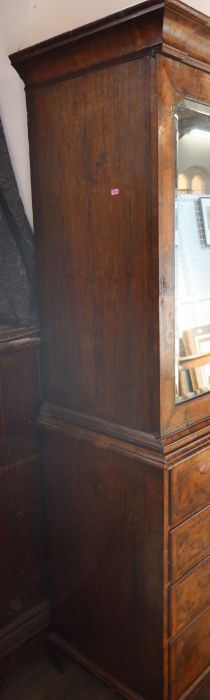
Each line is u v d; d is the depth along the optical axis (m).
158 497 1.26
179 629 1.40
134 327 1.23
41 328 1.51
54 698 1.56
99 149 1.20
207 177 1.26
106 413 1.37
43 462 1.62
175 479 1.25
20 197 1.53
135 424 1.29
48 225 1.40
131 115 1.11
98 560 1.50
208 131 1.23
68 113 1.25
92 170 1.23
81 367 1.41
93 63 1.15
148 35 1.03
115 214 1.20
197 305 1.30
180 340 1.26
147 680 1.45
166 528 1.28
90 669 1.62
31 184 1.42
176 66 1.08
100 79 1.15
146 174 1.11
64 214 1.33
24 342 1.46
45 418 1.53
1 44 1.44
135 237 1.17
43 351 1.53
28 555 1.67
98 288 1.30
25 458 1.58
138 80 1.08
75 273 1.35
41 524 1.69
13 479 1.56
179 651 1.42
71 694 1.57
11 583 1.63
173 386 1.24
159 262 1.13
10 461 1.54
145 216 1.13
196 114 1.18
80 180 1.26
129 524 1.37
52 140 1.31
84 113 1.21
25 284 1.51
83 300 1.35
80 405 1.45
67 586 1.65
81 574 1.58
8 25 1.44
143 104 1.08
